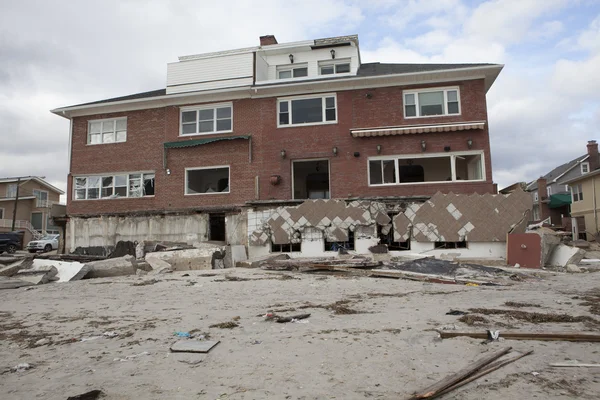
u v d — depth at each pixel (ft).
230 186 66.13
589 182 110.52
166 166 68.90
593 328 16.93
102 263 44.47
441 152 60.85
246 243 62.23
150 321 20.58
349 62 76.02
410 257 47.11
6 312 24.58
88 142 73.26
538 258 43.24
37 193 166.50
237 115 67.46
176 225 65.98
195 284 34.68
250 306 24.14
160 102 69.92
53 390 11.82
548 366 12.69
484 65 60.13
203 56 71.97
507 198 49.34
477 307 22.25
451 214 50.01
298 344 15.61
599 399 10.33
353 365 13.17
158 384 12.02
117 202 70.28
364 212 52.29
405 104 62.85
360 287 31.53
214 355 14.56
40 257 57.47
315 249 53.06
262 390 11.41
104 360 14.47
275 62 77.82
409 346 15.01
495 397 10.58
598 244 62.28
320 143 64.13
